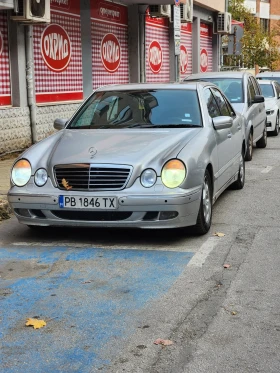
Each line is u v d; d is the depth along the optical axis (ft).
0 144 33.09
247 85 35.83
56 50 39.04
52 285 14.47
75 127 20.75
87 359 10.71
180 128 19.54
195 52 70.79
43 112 37.47
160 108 20.52
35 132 36.06
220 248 17.29
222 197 24.85
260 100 35.68
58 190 17.10
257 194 25.44
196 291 13.93
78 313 12.75
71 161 17.12
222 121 20.34
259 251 17.01
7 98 34.40
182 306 13.04
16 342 11.44
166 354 10.83
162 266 15.71
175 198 16.51
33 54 36.22
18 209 17.83
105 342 11.35
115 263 16.01
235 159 24.30
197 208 17.42
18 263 16.24
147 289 14.08
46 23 34.58
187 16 59.72
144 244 17.72
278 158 36.58
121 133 19.07
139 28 51.90
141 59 52.54
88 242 18.03
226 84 35.70
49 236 18.80
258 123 38.01
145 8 51.62
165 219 16.72
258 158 36.65
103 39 46.42
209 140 19.22
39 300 13.53
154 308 12.95
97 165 16.81
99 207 16.66
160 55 59.67
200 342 11.28
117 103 21.12
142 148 17.46
